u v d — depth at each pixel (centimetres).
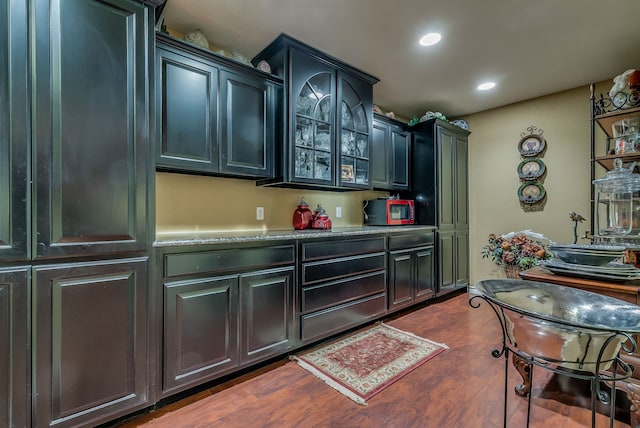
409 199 376
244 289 188
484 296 112
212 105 199
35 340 126
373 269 270
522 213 357
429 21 208
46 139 128
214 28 216
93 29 140
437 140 351
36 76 126
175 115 183
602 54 250
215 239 176
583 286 146
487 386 178
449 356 215
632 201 222
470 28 215
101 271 141
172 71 183
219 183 238
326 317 232
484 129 388
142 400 151
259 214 262
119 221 146
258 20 207
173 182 215
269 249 200
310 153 249
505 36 225
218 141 202
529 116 351
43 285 127
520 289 126
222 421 150
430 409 157
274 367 201
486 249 365
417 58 257
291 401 165
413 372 193
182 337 163
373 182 320
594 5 191
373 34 223
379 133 330
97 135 140
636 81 226
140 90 153
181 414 155
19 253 122
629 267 155
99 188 140
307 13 199
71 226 133
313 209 306
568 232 324
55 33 130
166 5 191
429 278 334
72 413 133
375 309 271
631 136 231
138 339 150
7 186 120
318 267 227
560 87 315
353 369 197
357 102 286
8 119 121
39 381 126
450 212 366
